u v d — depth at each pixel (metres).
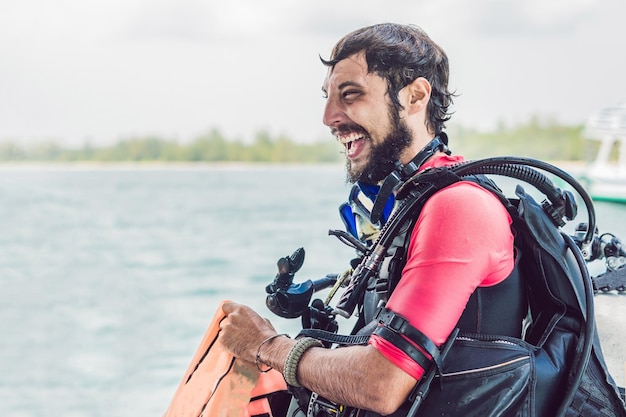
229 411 1.77
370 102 1.71
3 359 6.13
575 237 1.87
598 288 1.97
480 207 1.56
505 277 1.60
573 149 33.84
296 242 11.95
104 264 10.17
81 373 5.78
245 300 8.05
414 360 1.51
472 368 1.53
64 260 10.57
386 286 1.62
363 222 1.78
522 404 1.54
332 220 14.82
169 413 1.91
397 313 1.53
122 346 6.36
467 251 1.53
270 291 1.83
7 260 10.53
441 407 1.53
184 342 6.56
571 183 1.62
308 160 41.31
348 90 1.72
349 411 1.68
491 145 34.94
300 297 1.80
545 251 1.60
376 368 1.52
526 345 1.59
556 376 1.58
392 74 1.70
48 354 6.25
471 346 1.56
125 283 8.89
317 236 12.55
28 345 6.48
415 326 1.51
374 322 1.65
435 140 1.73
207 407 1.79
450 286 1.52
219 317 1.86
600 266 2.49
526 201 1.61
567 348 1.61
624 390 1.86
